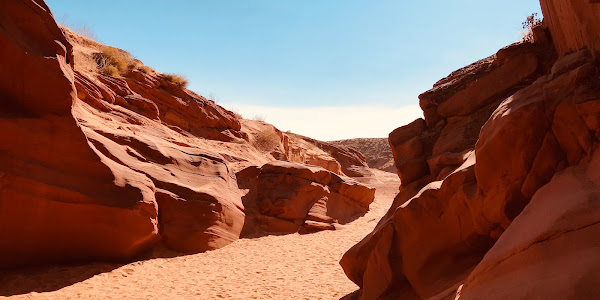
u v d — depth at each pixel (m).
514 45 6.12
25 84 7.68
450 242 4.55
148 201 9.56
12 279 7.52
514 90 6.09
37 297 6.95
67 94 8.11
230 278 8.97
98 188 8.80
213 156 14.08
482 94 6.35
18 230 7.80
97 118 13.17
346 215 16.78
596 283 1.91
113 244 9.05
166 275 8.95
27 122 7.77
